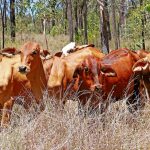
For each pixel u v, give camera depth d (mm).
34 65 8000
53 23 31078
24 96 8430
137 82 9078
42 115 6801
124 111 7484
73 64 8820
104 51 16078
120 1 24062
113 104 7844
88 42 26750
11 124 6949
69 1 18484
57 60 8773
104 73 8109
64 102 8258
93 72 7895
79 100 7898
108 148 6402
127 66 9125
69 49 10719
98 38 27016
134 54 9531
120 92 8945
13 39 27984
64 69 8664
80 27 33125
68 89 8320
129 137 6684
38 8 21922
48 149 6262
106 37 16203
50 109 7094
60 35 29234
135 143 6539
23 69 7770
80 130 6492
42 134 6500
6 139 6375
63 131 6566
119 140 6504
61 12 24359
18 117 7871
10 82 8312
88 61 8000
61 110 7109
